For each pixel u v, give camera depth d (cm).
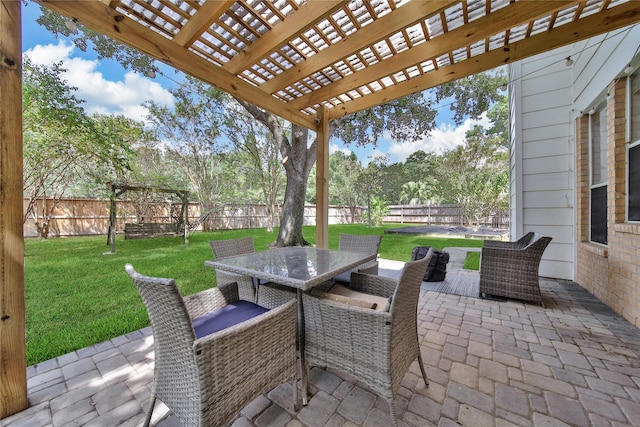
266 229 1090
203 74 210
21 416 128
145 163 889
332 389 148
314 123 325
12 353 129
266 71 247
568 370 162
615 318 236
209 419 95
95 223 849
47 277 368
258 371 114
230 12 175
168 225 775
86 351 185
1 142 125
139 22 177
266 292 174
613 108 250
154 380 118
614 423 122
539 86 367
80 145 543
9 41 126
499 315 246
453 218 1174
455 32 200
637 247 218
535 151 371
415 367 167
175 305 93
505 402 136
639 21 173
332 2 163
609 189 258
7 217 128
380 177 1254
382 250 607
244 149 903
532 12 171
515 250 275
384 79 268
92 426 123
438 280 354
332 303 130
